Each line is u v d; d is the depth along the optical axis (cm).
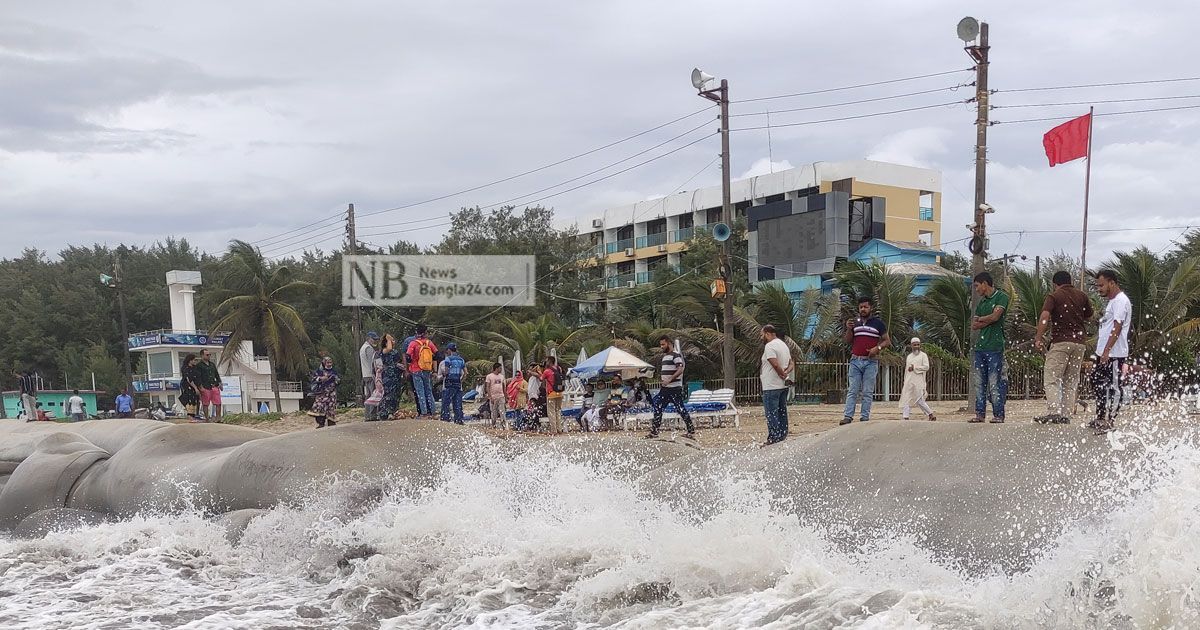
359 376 4122
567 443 1085
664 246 6166
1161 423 682
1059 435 707
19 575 915
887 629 516
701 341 3159
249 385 5862
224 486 1079
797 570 648
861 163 5125
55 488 1312
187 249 9525
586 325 4653
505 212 5319
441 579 779
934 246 4831
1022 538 613
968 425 777
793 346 2831
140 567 921
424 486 972
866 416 1260
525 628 650
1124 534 534
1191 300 2716
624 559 743
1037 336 882
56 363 7356
